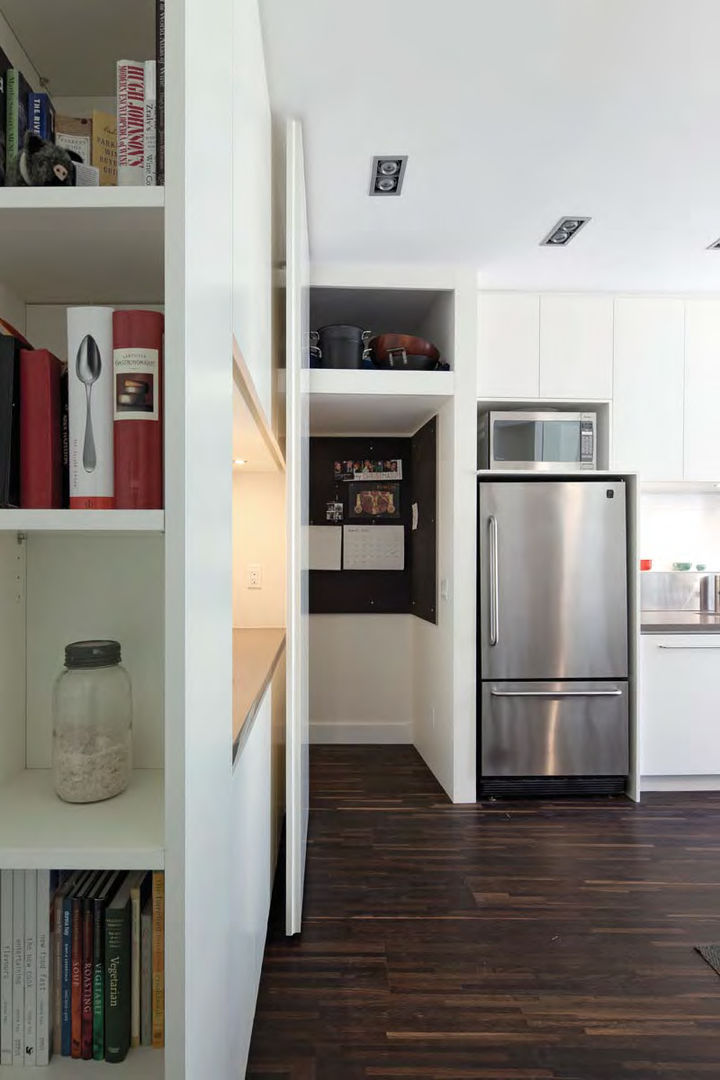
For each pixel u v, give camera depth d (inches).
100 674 39.8
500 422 150.9
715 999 79.3
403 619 188.5
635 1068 68.5
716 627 149.4
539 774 146.3
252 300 60.3
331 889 104.5
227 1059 47.4
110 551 46.1
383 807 139.5
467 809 139.2
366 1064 68.4
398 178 105.1
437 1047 70.9
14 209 31.7
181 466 31.0
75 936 38.9
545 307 152.6
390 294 150.4
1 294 43.0
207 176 36.7
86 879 41.1
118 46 43.6
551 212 116.7
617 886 106.3
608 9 70.4
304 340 105.6
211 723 38.4
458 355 143.3
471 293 143.4
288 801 90.4
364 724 187.6
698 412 155.9
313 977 82.2
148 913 39.6
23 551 45.4
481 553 148.0
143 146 35.4
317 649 187.6
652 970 84.7
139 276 41.3
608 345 153.8
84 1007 38.9
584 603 147.8
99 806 38.3
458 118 89.4
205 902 36.4
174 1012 31.0
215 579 39.9
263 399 71.1
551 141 95.0
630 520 151.1
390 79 81.4
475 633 144.6
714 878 109.3
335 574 187.8
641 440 154.5
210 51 37.8
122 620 46.2
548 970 84.4
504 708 146.2
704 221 120.0
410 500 188.5
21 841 33.0
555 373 152.4
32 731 45.7
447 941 90.4
